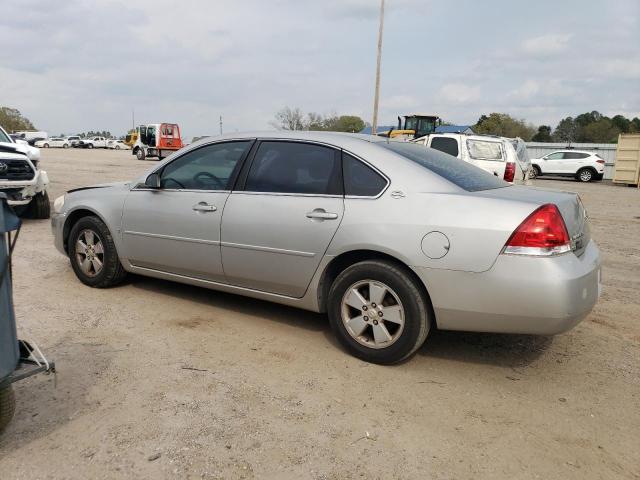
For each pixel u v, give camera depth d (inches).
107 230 198.1
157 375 135.3
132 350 149.9
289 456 104.3
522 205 129.5
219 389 129.3
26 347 109.7
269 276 160.7
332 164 153.5
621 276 251.8
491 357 152.9
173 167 184.4
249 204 162.7
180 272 183.5
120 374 135.1
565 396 131.6
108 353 147.3
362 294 145.9
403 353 139.8
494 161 448.8
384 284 140.2
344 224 144.9
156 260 186.9
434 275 132.9
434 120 1023.0
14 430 109.7
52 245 281.6
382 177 144.9
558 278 123.4
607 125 3053.6
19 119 3481.8
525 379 139.9
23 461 100.0
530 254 125.0
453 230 131.3
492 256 127.4
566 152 1075.3
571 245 131.3
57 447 104.6
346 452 106.2
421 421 118.3
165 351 150.0
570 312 125.4
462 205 133.4
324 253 148.7
